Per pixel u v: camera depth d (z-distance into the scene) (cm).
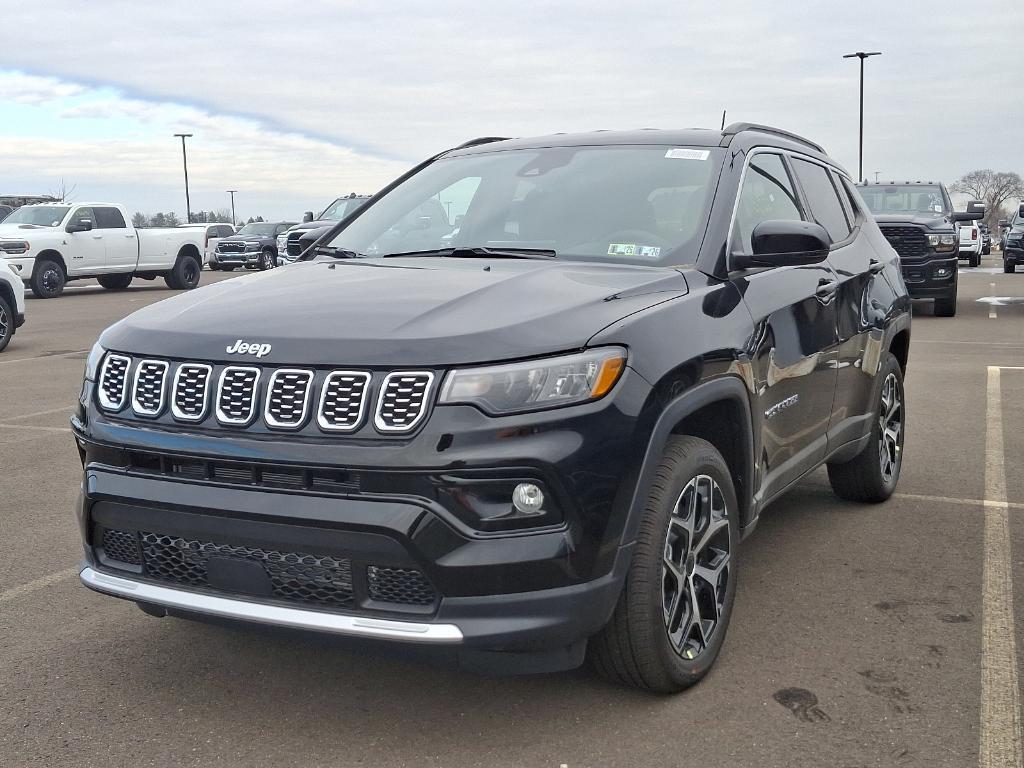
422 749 291
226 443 284
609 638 302
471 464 266
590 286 321
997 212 10525
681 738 295
